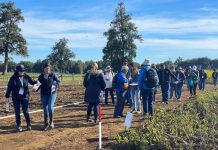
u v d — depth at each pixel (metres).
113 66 89.12
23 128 15.00
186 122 13.20
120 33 89.88
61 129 14.84
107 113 19.17
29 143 12.69
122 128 14.92
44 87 14.72
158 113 15.20
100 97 16.25
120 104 17.70
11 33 100.81
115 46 89.38
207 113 15.48
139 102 19.31
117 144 11.62
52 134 13.98
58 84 14.95
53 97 14.93
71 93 32.50
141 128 13.61
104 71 22.66
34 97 27.28
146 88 16.59
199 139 11.75
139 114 18.88
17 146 12.32
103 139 12.99
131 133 12.11
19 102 14.48
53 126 15.12
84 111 20.06
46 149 11.93
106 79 22.56
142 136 11.79
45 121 14.80
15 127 15.16
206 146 11.13
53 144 12.52
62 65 91.12
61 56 91.25
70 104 23.34
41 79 14.72
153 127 12.73
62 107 21.84
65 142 12.78
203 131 12.23
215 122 13.45
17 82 14.37
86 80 16.16
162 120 13.98
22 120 16.75
